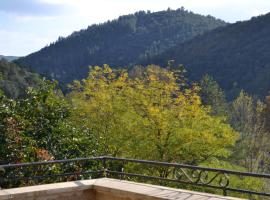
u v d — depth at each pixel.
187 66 100.38
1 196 7.76
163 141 18.28
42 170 11.74
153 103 19.09
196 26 187.25
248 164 28.50
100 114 19.39
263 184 19.47
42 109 13.56
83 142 14.03
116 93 20.16
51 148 13.15
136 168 18.11
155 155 18.38
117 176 14.24
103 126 19.27
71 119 19.33
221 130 18.58
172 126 18.06
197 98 19.16
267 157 30.11
